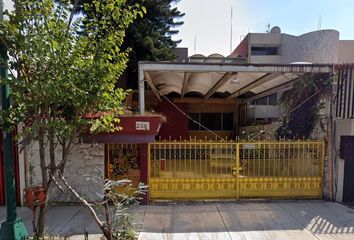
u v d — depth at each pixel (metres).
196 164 7.11
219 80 9.88
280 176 7.25
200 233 5.14
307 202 7.00
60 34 3.73
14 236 4.31
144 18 16.30
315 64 7.20
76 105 3.89
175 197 7.05
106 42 3.97
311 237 5.01
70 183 6.74
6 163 4.32
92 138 6.35
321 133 7.54
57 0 3.89
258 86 11.29
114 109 4.33
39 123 3.72
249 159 7.20
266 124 11.97
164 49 16.11
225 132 16.12
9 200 4.34
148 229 5.30
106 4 4.03
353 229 5.37
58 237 4.81
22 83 3.66
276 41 23.50
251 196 7.19
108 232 4.29
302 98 8.57
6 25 3.62
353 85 6.76
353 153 6.91
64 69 3.72
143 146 6.83
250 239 4.91
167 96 15.16
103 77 3.93
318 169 7.32
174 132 15.28
